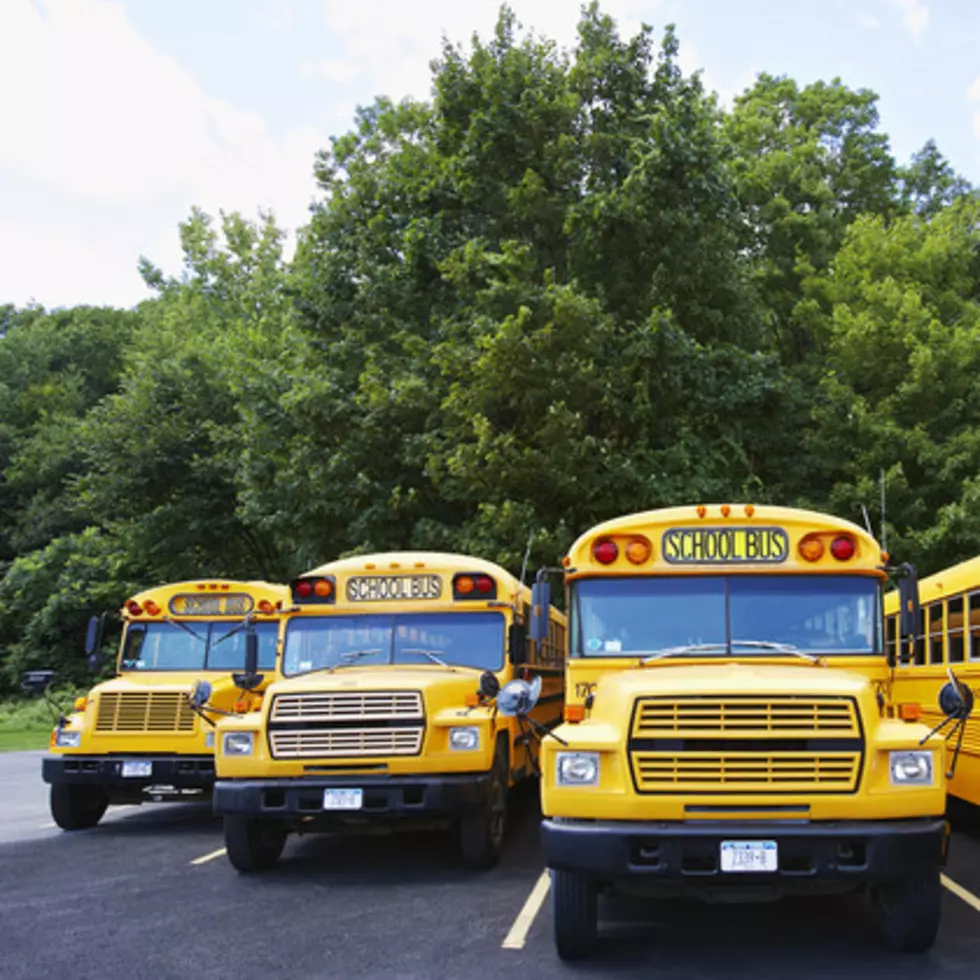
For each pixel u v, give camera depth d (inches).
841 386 946.1
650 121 856.9
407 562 435.5
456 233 953.5
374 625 429.4
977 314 1020.5
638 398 791.1
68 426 2274.9
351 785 365.7
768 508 321.4
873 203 1358.3
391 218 984.9
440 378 879.1
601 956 272.1
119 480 1318.9
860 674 293.9
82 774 498.0
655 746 259.3
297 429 964.6
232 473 1288.1
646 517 323.3
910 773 257.1
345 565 439.5
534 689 273.3
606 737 263.1
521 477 780.6
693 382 815.7
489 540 803.4
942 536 845.2
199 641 560.7
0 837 500.4
